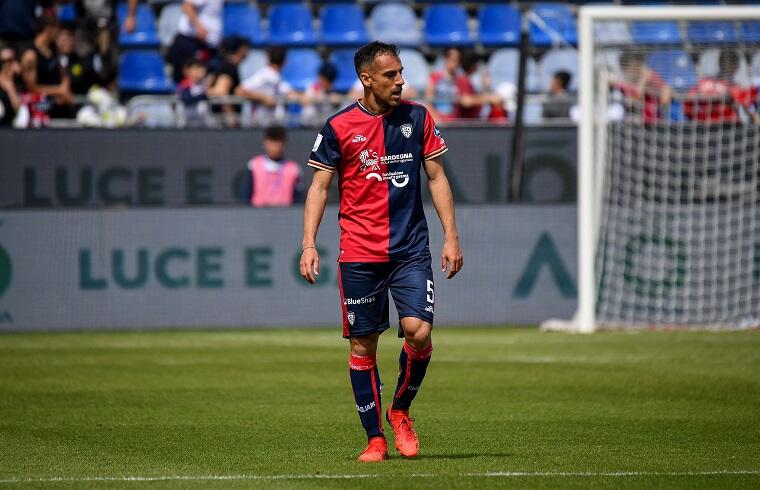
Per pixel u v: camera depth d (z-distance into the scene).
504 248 50.38
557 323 48.31
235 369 35.12
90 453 21.02
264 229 50.22
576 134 52.38
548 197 52.53
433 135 19.86
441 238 50.28
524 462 19.64
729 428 23.55
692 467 19.11
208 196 52.28
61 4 64.50
